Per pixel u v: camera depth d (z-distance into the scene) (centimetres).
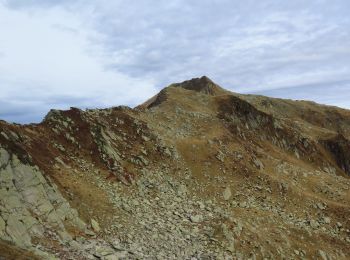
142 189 4250
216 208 4362
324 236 4544
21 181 2919
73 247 2778
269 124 8262
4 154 2912
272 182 5281
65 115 4572
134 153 4816
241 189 4947
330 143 9456
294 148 8262
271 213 4641
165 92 8238
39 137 3941
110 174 4181
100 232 3183
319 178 6438
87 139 4453
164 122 6197
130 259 2877
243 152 5903
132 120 5478
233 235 3734
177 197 4388
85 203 3412
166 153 5097
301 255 4050
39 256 2422
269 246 3875
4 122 3625
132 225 3466
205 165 5166
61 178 3494
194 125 6431
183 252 3266
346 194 6019
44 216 2895
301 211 4947
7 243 2411
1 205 2644
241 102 8131
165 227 3631
